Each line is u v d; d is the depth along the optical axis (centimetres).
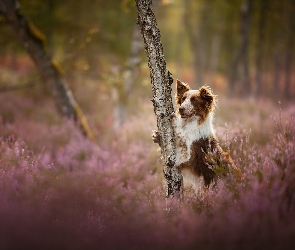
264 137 1091
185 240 465
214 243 462
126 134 1084
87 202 585
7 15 1105
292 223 462
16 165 673
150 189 679
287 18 3041
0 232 451
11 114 1276
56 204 561
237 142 818
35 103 1616
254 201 497
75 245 474
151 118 1112
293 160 579
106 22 1716
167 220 533
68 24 1505
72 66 1586
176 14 2878
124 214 572
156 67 553
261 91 3697
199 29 3600
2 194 537
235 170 605
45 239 470
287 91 3300
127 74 1515
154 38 545
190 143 630
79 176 713
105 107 1798
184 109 621
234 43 3947
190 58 4941
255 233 458
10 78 2181
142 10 538
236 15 3216
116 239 490
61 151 901
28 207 513
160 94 561
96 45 1694
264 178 546
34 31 1146
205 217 521
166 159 579
